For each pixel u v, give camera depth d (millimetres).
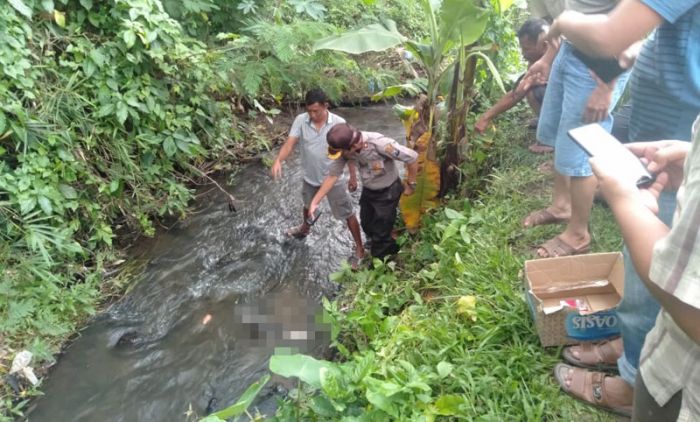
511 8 5660
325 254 4379
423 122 4105
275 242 4531
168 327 3729
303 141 4055
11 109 3738
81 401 3227
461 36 3693
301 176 5359
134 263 4320
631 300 1845
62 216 4113
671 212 1809
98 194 4441
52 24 4281
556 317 2385
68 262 4098
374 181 3768
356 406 2236
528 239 3410
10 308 3504
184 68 4934
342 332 3414
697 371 1117
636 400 1354
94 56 4266
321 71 6254
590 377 2242
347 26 7184
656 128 2211
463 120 4184
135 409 3174
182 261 4340
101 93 4340
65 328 3629
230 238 4594
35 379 3301
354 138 3562
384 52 7191
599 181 1355
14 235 3840
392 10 7539
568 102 2754
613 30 1772
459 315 2893
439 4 4070
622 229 1219
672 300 1016
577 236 3016
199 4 5336
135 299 3975
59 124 4109
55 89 4188
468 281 3133
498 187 4062
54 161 4066
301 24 5605
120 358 3500
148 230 4586
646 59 2166
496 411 2258
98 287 4059
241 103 6184
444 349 2600
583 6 2438
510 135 4672
